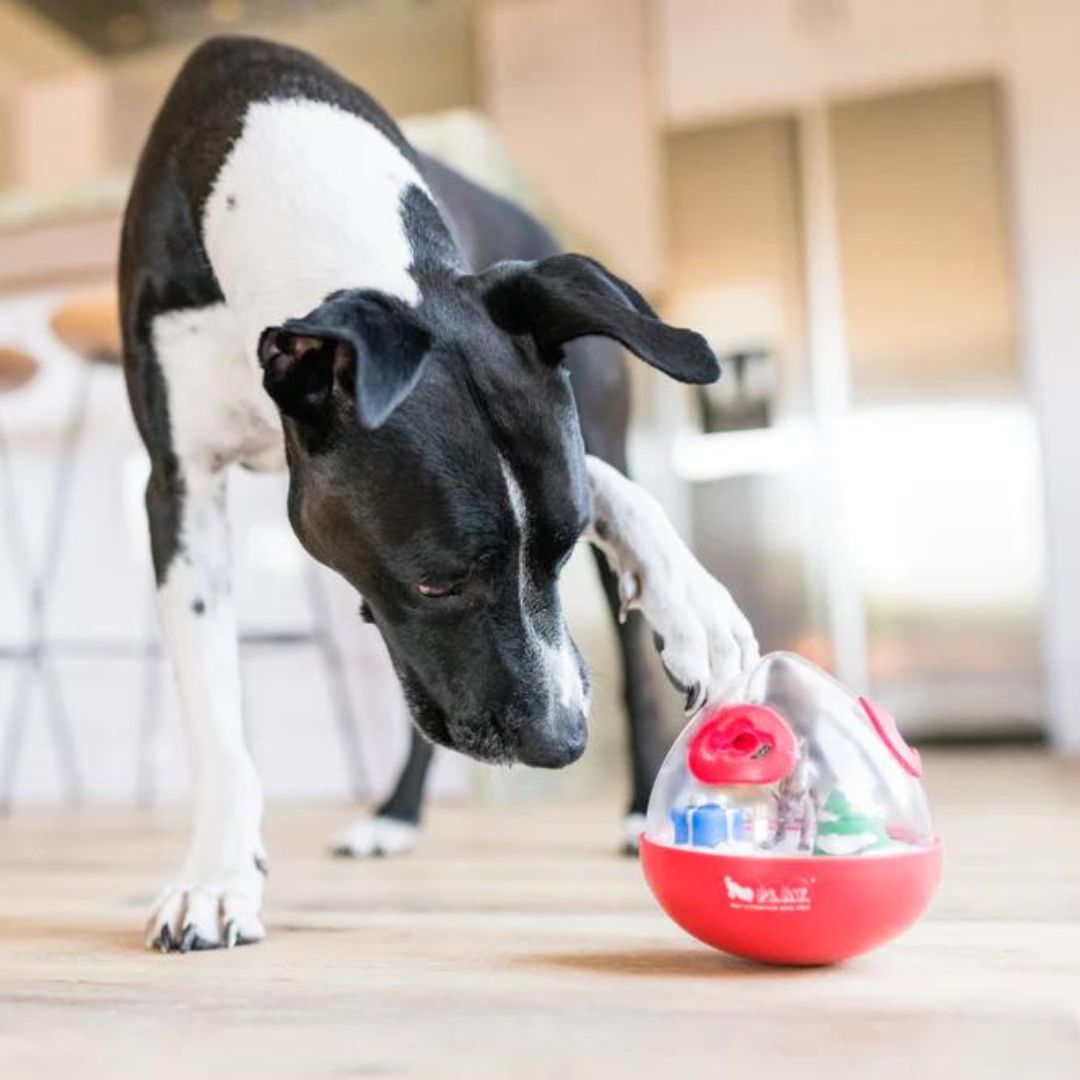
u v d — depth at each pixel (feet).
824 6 15.97
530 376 3.94
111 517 10.72
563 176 16.90
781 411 15.72
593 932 4.36
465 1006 3.36
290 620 10.21
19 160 19.25
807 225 15.84
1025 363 15.06
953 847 6.25
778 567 15.60
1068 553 14.78
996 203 15.20
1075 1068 2.76
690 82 16.42
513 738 3.92
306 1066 2.87
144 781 10.74
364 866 6.23
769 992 3.44
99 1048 3.06
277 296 4.28
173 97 5.30
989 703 14.89
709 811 3.82
